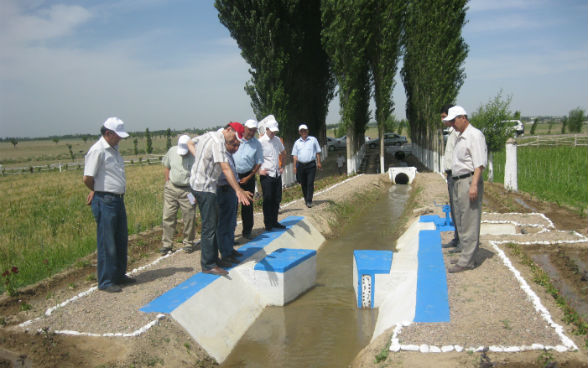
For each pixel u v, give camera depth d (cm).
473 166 559
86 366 393
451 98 2217
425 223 922
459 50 2238
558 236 782
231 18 1861
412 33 2517
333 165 3241
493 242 737
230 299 580
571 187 1410
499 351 372
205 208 595
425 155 3033
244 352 502
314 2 2428
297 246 888
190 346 464
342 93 2348
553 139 3844
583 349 370
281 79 1952
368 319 585
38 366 388
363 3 2173
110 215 549
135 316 478
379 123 2475
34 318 491
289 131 2070
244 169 795
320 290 704
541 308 455
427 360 371
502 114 1692
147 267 685
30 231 1045
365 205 1512
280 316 603
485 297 493
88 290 572
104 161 540
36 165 5347
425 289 521
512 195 1390
